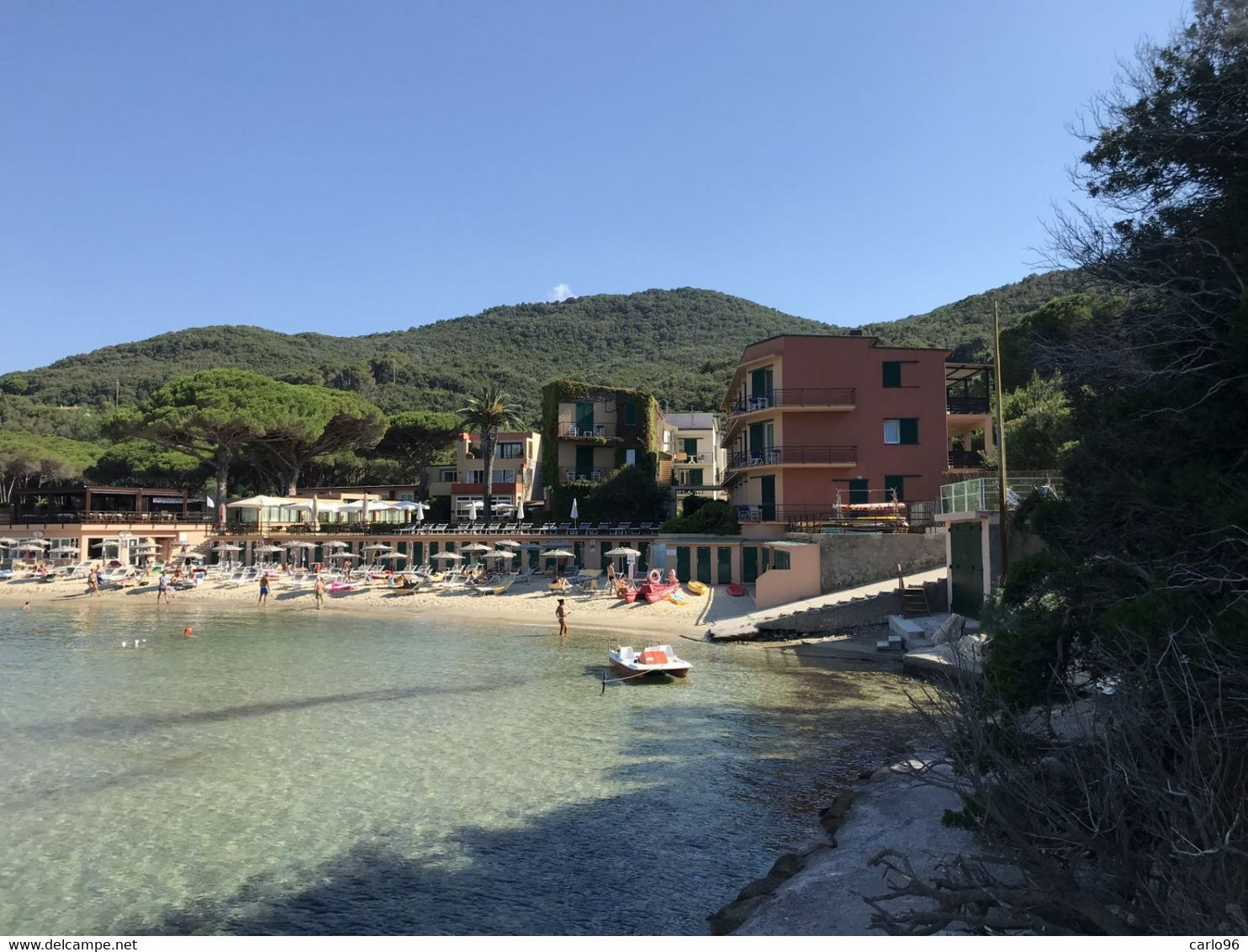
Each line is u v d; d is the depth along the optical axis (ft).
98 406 423.23
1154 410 33.55
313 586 170.40
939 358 153.79
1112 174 38.29
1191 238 35.09
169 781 50.26
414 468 283.59
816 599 116.06
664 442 248.93
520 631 121.90
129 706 71.36
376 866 37.86
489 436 215.72
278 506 201.87
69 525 210.79
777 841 40.83
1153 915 20.16
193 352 622.95
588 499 195.31
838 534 120.67
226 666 91.56
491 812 44.91
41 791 48.39
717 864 38.14
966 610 94.99
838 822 42.01
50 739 60.13
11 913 33.14
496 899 34.55
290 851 39.52
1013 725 27.58
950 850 35.22
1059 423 117.39
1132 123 37.17
